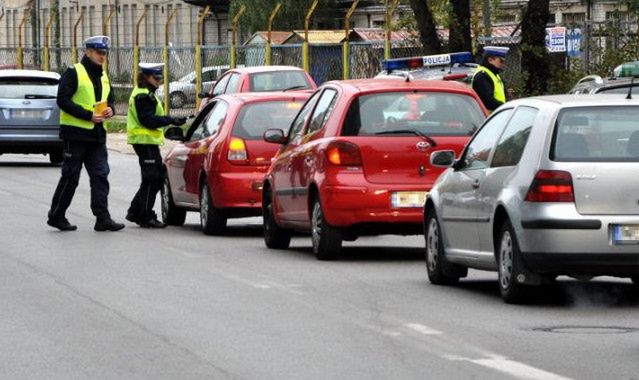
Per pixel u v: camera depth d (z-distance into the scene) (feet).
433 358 68.33
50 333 77.10
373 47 280.31
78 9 574.56
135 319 81.92
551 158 85.10
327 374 64.49
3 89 229.86
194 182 138.21
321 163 111.86
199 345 72.74
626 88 135.23
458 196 94.94
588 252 83.92
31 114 228.43
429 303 88.28
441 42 278.67
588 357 68.33
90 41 136.05
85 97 135.85
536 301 88.17
